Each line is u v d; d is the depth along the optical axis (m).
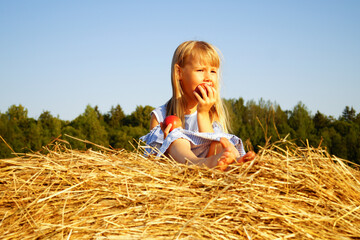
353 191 1.96
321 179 1.97
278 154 2.19
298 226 1.64
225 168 2.01
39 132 29.45
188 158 2.32
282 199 1.78
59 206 1.69
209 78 3.89
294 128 32.81
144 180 1.85
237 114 32.25
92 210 1.65
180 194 1.74
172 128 2.86
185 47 3.91
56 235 1.53
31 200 1.74
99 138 31.78
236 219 1.63
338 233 1.66
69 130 30.75
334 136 31.30
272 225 1.63
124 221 1.59
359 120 44.78
